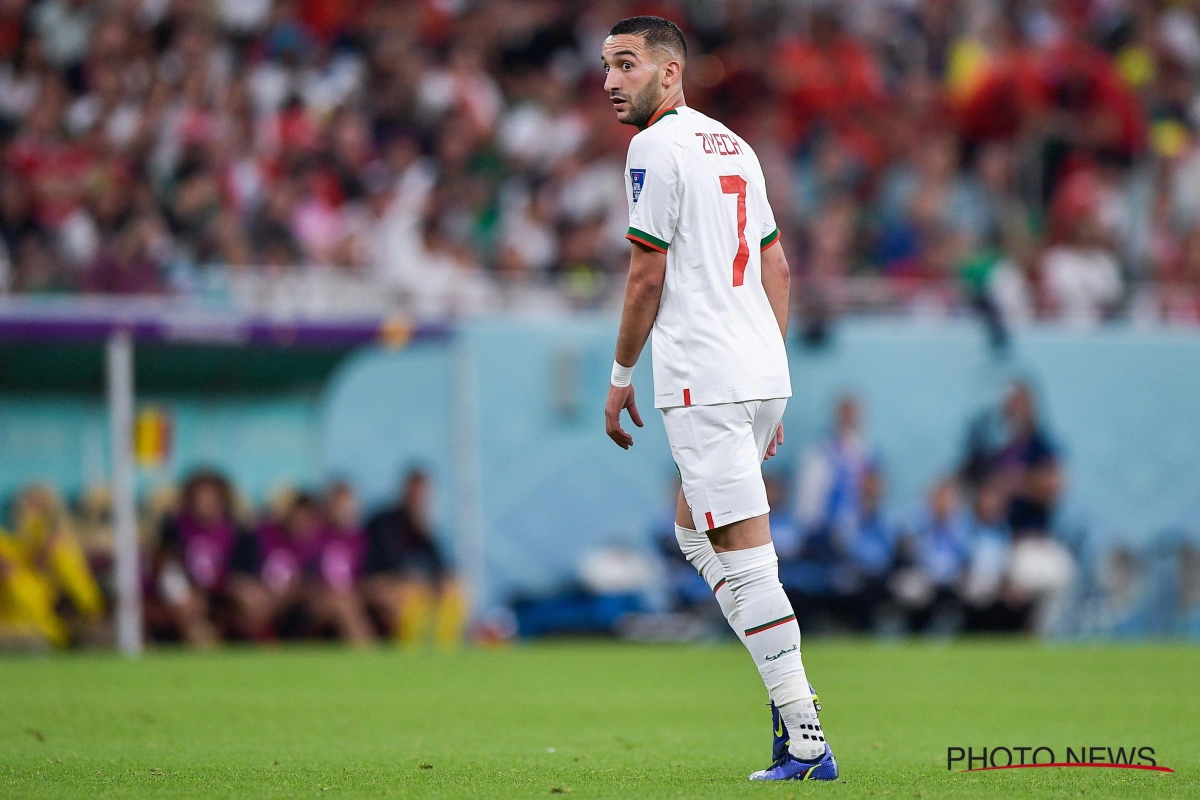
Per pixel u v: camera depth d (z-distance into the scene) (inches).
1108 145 2539.4
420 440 1814.7
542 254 2170.3
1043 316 2183.8
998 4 2832.2
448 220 2180.1
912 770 682.2
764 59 2564.0
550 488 1846.7
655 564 1859.0
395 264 2073.1
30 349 1668.3
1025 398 2018.9
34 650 1628.9
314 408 1784.0
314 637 1740.9
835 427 1947.6
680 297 639.1
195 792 592.7
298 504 1747.0
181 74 2186.3
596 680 1246.3
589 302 2006.6
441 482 1815.9
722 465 633.6
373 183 2202.3
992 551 1962.4
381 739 824.9
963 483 1987.0
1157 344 2074.3
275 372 1770.4
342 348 1781.5
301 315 1750.7
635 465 1871.3
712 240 640.4
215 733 848.3
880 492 1948.8
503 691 1143.6
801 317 1964.8
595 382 1871.3
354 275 2015.3
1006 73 2541.8
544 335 1856.5
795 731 636.7
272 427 1766.7
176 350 1727.4
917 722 942.4
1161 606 2033.7
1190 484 2073.1
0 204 1950.1
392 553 1779.0
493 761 717.3
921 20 2785.4
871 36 2726.4
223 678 1223.5
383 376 1807.3
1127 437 2054.6
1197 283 2401.6
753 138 2411.4
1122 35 2792.8
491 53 2475.4
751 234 652.7
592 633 1824.6
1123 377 2058.3
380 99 2293.3
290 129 2183.8
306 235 2076.8
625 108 663.8
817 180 2409.0
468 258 2132.1
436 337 1815.9
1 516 1646.2
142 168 2078.0
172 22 2235.5
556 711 1003.9
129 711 968.3
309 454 1777.8
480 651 1590.8
